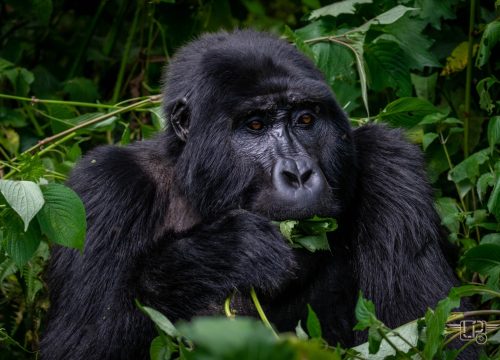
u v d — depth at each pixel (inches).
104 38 537.3
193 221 331.9
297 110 315.9
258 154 312.8
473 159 377.1
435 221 341.7
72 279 321.7
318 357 179.9
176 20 501.4
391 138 349.1
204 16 496.4
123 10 507.2
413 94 447.2
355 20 439.2
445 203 382.9
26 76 455.8
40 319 372.8
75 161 395.5
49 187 278.7
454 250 361.1
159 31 509.4
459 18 449.7
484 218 376.8
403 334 270.1
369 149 345.1
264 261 294.7
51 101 407.8
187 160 326.6
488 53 387.9
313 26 420.2
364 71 400.2
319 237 303.7
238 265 294.7
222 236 299.3
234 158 315.3
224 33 355.3
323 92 317.7
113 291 313.1
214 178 319.9
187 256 299.3
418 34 422.6
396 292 327.0
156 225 333.7
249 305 318.3
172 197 337.7
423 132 414.6
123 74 494.9
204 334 164.9
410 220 331.6
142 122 470.3
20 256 282.8
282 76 314.0
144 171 339.3
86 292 316.5
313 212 297.1
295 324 323.6
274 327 315.0
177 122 333.4
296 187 299.9
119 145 364.8
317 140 318.3
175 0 503.8
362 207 337.4
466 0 441.1
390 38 417.1
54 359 316.5
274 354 170.6
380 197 336.5
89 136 458.3
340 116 324.2
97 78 527.8
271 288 294.7
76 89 474.3
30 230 282.2
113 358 305.4
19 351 388.2
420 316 321.4
